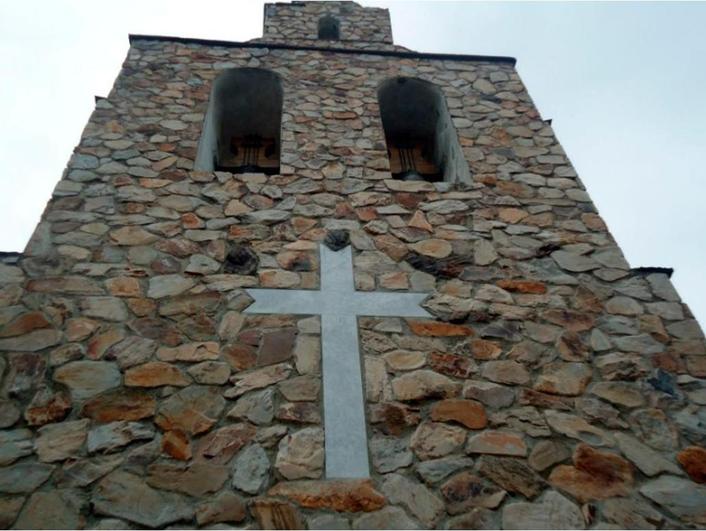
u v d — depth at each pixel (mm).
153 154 4633
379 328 3344
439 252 3953
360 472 2613
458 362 3180
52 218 3832
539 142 5270
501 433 2838
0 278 3346
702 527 2525
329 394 2938
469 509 2506
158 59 5953
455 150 5336
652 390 3127
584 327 3475
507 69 6473
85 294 3336
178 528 2340
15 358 2932
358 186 4539
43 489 2428
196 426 2740
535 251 4035
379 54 6512
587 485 2652
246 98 6125
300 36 7363
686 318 3574
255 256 3770
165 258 3666
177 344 3117
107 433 2664
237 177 4488
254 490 2498
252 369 3029
